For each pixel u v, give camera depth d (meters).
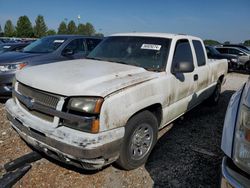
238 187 1.86
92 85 2.74
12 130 4.28
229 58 14.10
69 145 2.55
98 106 2.57
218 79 6.11
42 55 6.17
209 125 4.98
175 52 3.91
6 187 2.82
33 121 2.87
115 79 3.01
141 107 3.03
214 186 3.03
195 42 4.79
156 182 3.08
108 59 4.11
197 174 3.26
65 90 2.67
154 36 4.17
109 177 3.12
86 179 3.06
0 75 5.40
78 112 2.62
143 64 3.76
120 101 2.74
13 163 3.19
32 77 3.03
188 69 3.67
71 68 3.39
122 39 4.39
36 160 3.39
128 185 3.00
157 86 3.31
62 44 6.74
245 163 1.86
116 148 2.76
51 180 3.01
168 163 3.49
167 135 4.42
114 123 2.69
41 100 2.84
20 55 6.01
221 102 6.78
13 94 3.39
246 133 1.87
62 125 2.69
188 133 4.54
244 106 1.96
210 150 3.91
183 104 4.16
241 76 12.78
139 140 3.22
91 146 2.51
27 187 2.88
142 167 3.37
